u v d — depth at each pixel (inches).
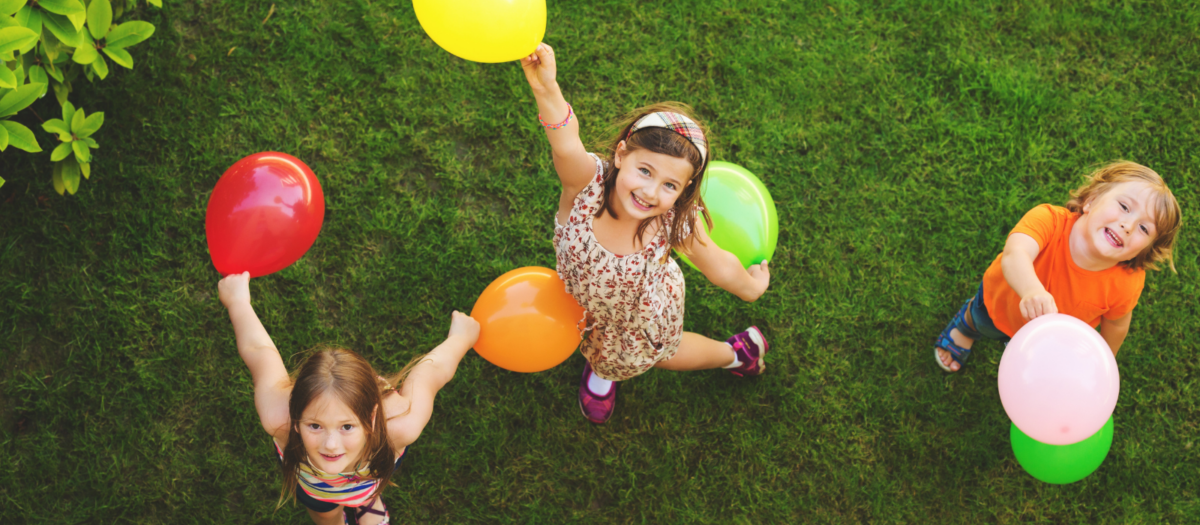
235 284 79.4
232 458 108.1
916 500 110.2
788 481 111.2
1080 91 126.5
